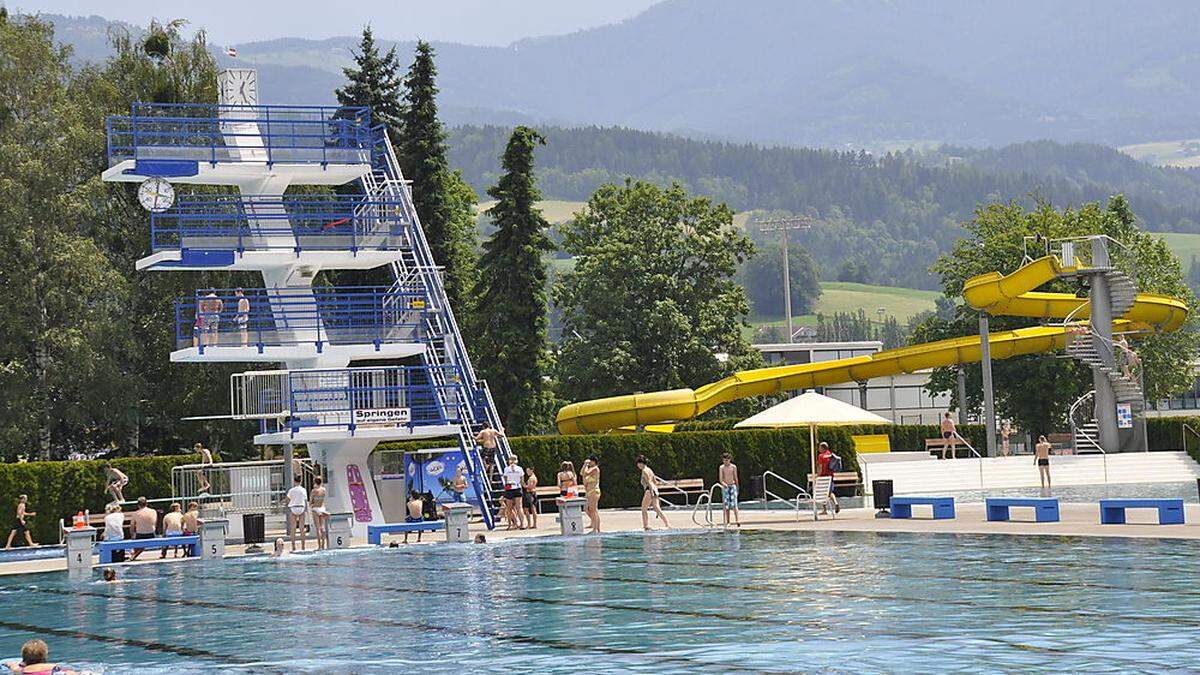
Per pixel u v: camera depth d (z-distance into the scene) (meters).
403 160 82.62
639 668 21.17
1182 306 86.25
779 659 21.44
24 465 54.56
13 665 20.30
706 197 101.75
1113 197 111.19
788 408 52.00
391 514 52.56
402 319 53.97
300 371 50.75
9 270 70.75
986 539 39.34
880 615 25.50
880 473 69.00
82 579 38.88
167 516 45.38
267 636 25.84
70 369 70.00
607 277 98.19
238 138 53.50
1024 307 84.88
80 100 76.06
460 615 27.66
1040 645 21.75
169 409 76.12
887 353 81.19
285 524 51.47
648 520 52.56
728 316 99.62
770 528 47.00
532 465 62.31
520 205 84.75
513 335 83.19
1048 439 85.75
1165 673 19.41
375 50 85.31
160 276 75.94
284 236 52.66
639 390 95.06
